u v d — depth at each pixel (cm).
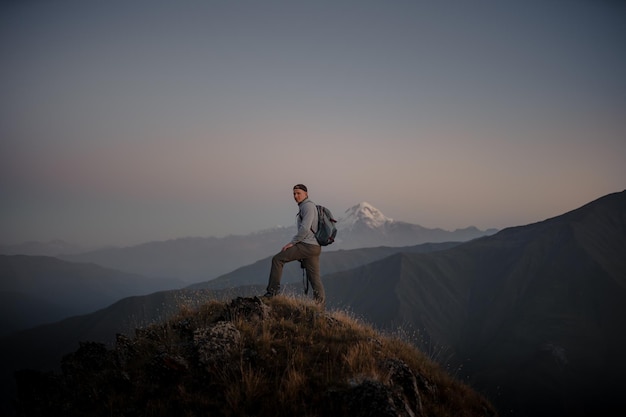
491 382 11769
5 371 15750
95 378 528
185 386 484
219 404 447
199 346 539
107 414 454
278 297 807
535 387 11162
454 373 715
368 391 444
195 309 796
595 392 10850
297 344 598
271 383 484
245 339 589
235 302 734
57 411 470
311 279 827
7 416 488
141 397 480
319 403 449
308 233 809
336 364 540
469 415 550
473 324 17438
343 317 797
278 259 809
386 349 645
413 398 510
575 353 12781
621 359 12188
